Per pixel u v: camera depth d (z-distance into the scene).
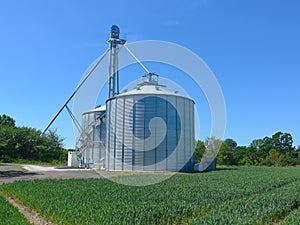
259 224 13.08
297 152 106.94
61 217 13.16
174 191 21.12
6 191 21.36
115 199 17.78
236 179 30.91
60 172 40.91
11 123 102.62
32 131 76.62
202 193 20.02
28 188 21.88
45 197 17.91
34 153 73.81
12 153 71.25
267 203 16.47
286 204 16.48
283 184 27.97
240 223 11.92
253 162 92.56
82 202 16.45
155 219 13.23
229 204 16.14
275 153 97.38
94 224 11.79
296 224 12.26
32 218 14.41
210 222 12.18
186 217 14.26
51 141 77.62
